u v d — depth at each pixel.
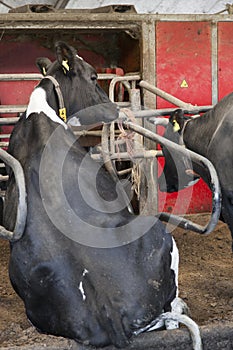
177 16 6.22
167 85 6.32
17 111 5.74
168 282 2.83
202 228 2.92
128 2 9.24
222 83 6.48
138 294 2.64
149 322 2.67
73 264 2.67
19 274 2.80
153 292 2.69
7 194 3.09
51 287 2.68
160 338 2.73
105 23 6.07
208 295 4.04
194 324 2.74
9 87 7.05
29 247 2.75
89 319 2.62
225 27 6.40
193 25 6.30
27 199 2.84
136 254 2.72
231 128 3.80
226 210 3.91
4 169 6.00
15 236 2.73
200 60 6.38
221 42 6.41
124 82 6.16
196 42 6.34
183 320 2.75
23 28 5.86
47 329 2.83
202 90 6.43
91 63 7.32
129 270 2.67
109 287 2.62
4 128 6.85
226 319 3.20
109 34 7.10
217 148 3.86
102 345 2.63
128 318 2.60
